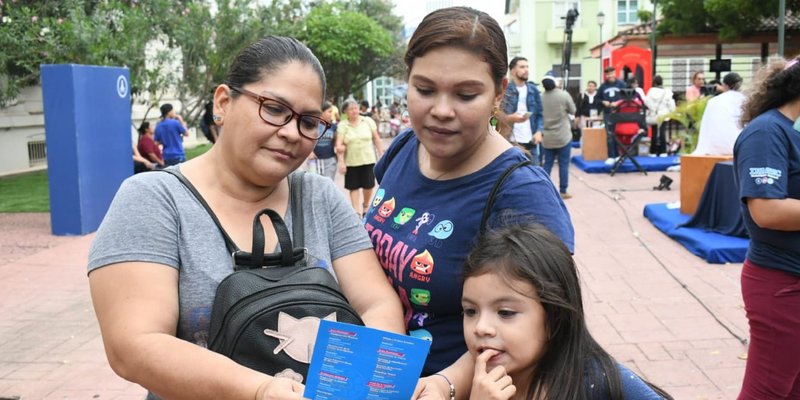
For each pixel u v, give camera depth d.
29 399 4.46
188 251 1.77
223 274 1.78
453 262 1.96
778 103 2.96
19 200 13.53
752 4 19.72
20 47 14.38
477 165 2.00
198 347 1.62
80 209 9.80
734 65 27.55
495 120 2.18
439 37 1.82
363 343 1.50
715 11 20.81
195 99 22.69
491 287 1.71
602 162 15.04
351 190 10.82
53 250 8.84
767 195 2.82
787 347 2.91
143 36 15.62
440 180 2.05
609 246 8.02
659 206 9.58
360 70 40.88
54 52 13.88
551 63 37.28
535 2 36.78
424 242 2.00
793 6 19.69
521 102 10.52
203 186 1.87
